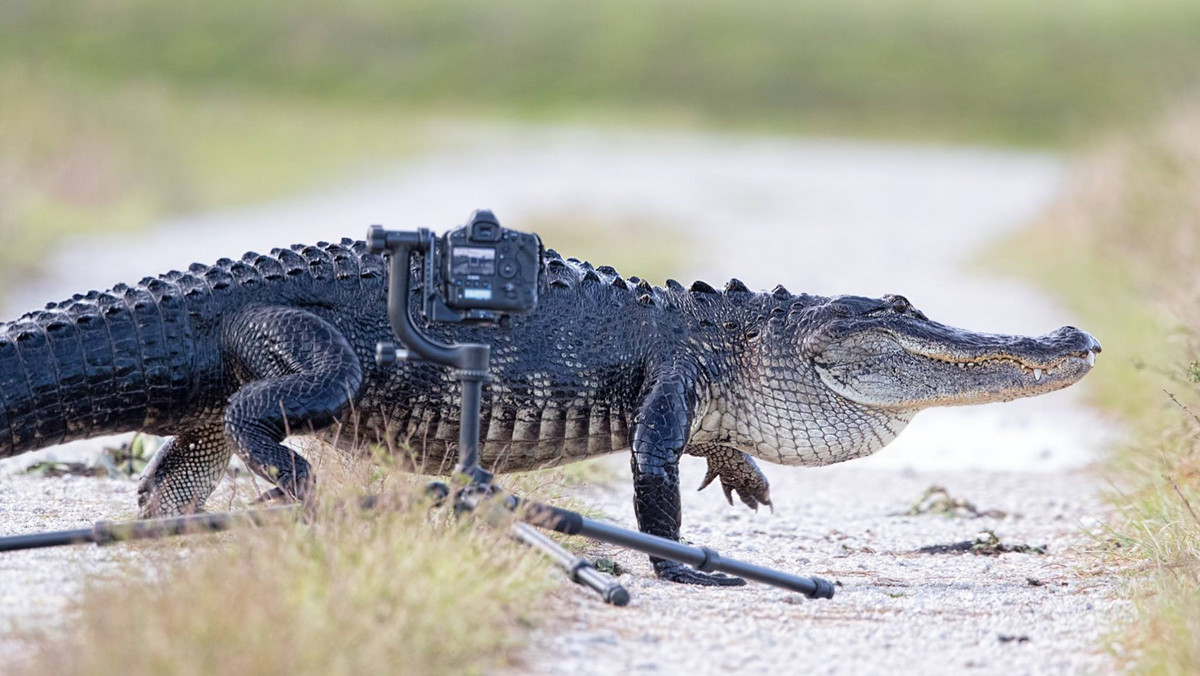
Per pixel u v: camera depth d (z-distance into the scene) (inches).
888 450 1364.4
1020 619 718.5
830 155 6127.0
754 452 887.1
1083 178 2851.9
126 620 546.6
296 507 675.4
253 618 542.6
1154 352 1477.6
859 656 640.4
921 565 874.1
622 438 861.2
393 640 553.0
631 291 866.8
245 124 4891.7
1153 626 665.6
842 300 869.2
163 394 790.5
